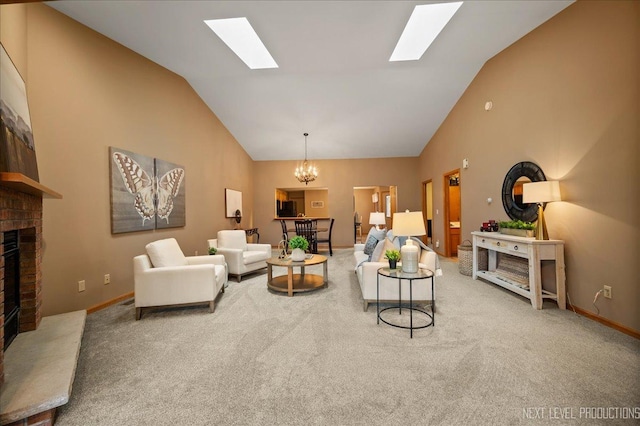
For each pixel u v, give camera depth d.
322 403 1.61
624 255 2.43
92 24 3.12
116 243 3.47
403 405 1.59
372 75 4.61
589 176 2.74
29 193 2.04
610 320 2.55
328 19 3.12
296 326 2.67
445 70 4.54
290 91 5.07
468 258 4.51
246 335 2.49
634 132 2.34
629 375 1.83
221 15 3.02
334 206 8.22
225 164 6.29
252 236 7.63
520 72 3.66
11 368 1.70
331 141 7.17
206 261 3.79
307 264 3.63
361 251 4.56
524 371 1.89
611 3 2.50
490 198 4.36
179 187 4.59
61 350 1.92
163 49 3.72
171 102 4.42
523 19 3.21
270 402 1.63
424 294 2.99
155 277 2.91
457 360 2.04
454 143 5.59
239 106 5.55
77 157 3.02
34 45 2.62
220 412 1.55
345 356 2.11
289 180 8.27
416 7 3.07
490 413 1.52
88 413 1.56
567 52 2.96
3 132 1.73
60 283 2.85
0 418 1.33
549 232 3.25
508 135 3.92
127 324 2.76
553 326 2.58
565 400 1.61
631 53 2.35
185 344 2.33
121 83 3.56
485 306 3.13
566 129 2.98
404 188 8.09
